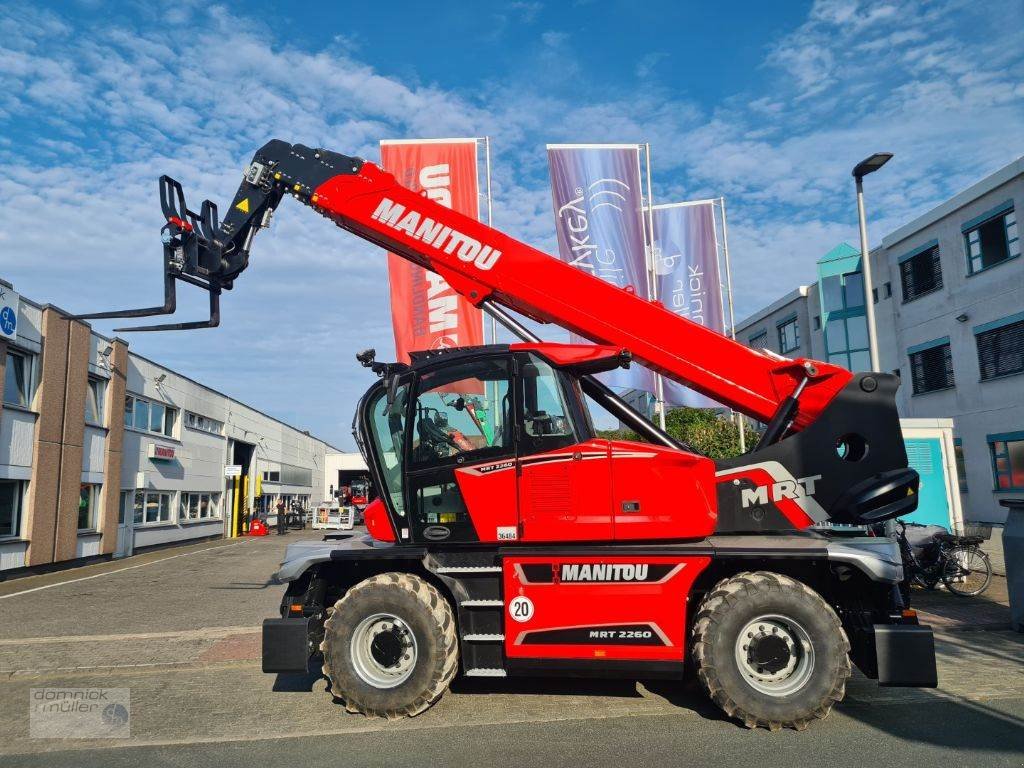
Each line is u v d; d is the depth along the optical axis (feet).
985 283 77.82
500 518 18.24
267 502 147.43
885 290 96.58
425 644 17.78
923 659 16.47
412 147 45.78
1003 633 26.94
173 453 92.99
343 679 17.99
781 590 16.79
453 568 18.44
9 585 50.78
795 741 15.58
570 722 17.20
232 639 28.53
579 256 47.19
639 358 20.86
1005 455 76.02
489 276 21.94
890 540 18.29
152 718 18.07
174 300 23.04
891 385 19.08
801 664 16.67
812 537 18.90
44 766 14.71
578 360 18.80
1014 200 73.51
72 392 63.10
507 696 19.61
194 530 102.27
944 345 85.05
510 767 14.21
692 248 51.34
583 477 18.04
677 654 17.19
